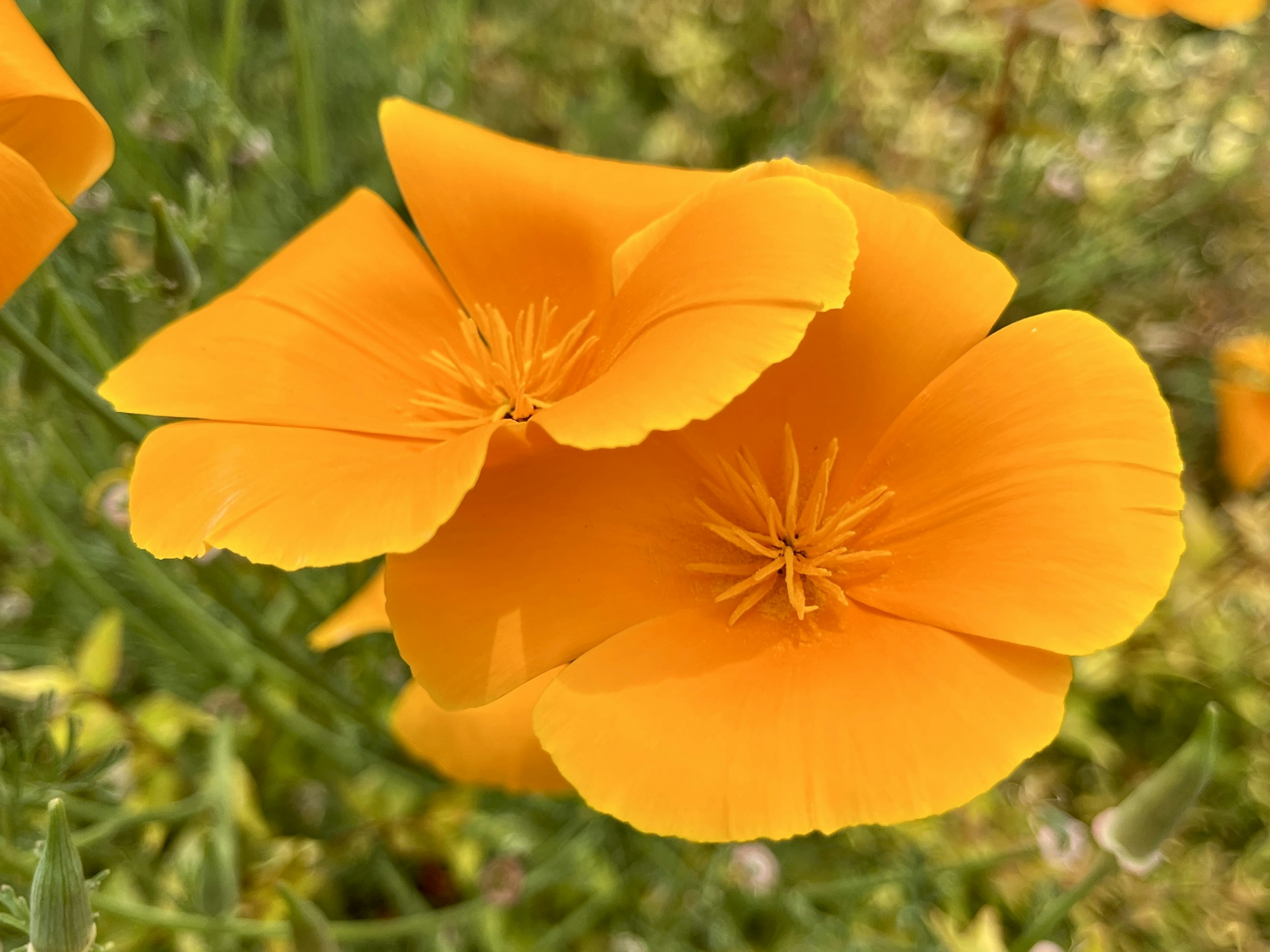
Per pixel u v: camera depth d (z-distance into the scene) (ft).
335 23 0.91
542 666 0.34
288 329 0.40
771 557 0.37
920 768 0.30
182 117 0.60
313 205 0.72
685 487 0.38
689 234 0.36
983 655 0.32
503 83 0.93
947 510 0.36
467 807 0.61
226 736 0.52
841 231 0.34
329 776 0.63
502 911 0.59
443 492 0.31
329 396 0.39
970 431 0.36
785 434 0.38
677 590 0.37
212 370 0.38
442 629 0.35
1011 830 0.60
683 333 0.33
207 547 0.33
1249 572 0.67
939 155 0.83
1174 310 0.80
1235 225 0.84
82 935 0.36
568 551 0.36
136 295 0.47
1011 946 0.50
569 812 0.61
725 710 0.32
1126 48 0.80
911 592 0.35
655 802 0.31
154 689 0.72
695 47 0.93
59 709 0.54
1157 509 0.33
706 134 0.91
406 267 0.44
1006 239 0.75
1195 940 0.58
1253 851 0.60
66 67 0.61
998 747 0.30
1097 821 0.43
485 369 0.41
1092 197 0.77
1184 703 0.67
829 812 0.30
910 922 0.52
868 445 0.39
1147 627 0.66
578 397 0.33
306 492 0.33
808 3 0.86
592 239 0.43
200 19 0.83
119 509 0.52
